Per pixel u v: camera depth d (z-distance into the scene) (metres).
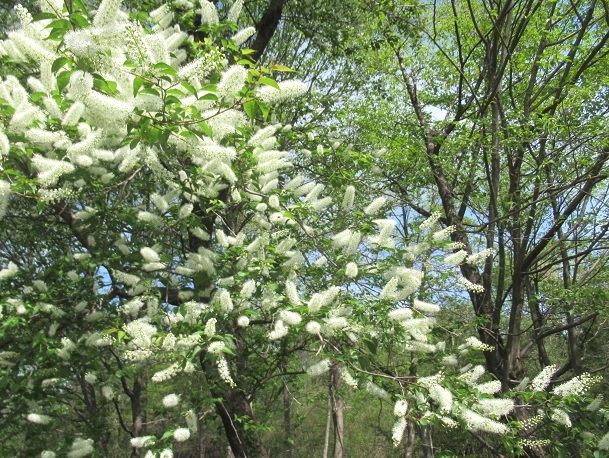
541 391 3.63
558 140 6.73
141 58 2.39
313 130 6.95
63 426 6.77
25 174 3.91
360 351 3.83
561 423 3.71
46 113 3.35
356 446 16.33
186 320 4.13
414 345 4.24
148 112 2.58
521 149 6.59
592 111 7.73
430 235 4.14
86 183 5.09
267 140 4.43
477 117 7.20
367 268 4.21
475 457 7.59
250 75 2.87
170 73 2.33
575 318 8.41
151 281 4.86
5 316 5.12
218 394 5.88
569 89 7.15
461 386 3.63
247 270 4.43
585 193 6.30
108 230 5.73
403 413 3.45
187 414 4.18
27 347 5.30
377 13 8.09
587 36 8.23
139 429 8.19
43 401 5.75
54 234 7.29
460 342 6.05
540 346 9.59
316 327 3.55
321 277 4.98
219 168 4.12
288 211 4.38
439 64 10.80
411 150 7.93
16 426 5.93
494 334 6.62
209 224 6.34
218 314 4.18
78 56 2.26
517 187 7.11
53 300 5.31
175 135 3.04
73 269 5.75
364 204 7.12
